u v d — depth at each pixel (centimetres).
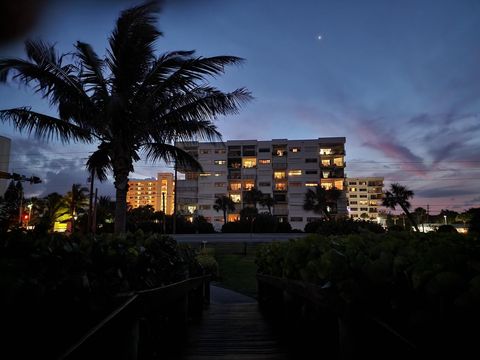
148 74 916
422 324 138
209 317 686
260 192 6850
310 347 351
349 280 204
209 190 7375
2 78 785
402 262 169
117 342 227
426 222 9331
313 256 344
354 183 14150
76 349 145
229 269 2052
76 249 210
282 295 552
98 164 992
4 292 143
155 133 936
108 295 233
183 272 509
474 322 117
